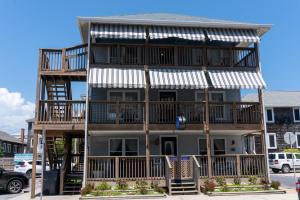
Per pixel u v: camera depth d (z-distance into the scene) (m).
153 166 21.28
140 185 20.09
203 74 22.41
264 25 23.28
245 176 21.58
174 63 22.69
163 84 21.38
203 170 21.45
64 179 21.42
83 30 23.56
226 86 21.94
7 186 22.30
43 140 16.23
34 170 19.89
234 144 25.11
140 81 21.38
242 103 22.44
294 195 19.14
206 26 23.00
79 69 21.53
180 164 21.05
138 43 24.75
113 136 23.80
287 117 45.69
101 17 21.92
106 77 21.19
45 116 20.78
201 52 25.12
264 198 17.94
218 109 24.16
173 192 19.50
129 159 20.98
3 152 56.56
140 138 23.91
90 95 22.80
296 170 39.44
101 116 22.52
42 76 21.67
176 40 25.30
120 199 17.95
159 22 22.34
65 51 21.64
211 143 24.81
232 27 23.22
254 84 22.22
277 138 44.88
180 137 24.33
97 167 20.73
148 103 21.47
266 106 45.06
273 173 38.78
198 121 21.98
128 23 22.34
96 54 24.27
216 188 20.34
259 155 22.06
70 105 21.00
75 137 24.56
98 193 18.75
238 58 25.08
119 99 24.02
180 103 21.73
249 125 22.30
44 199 18.48
